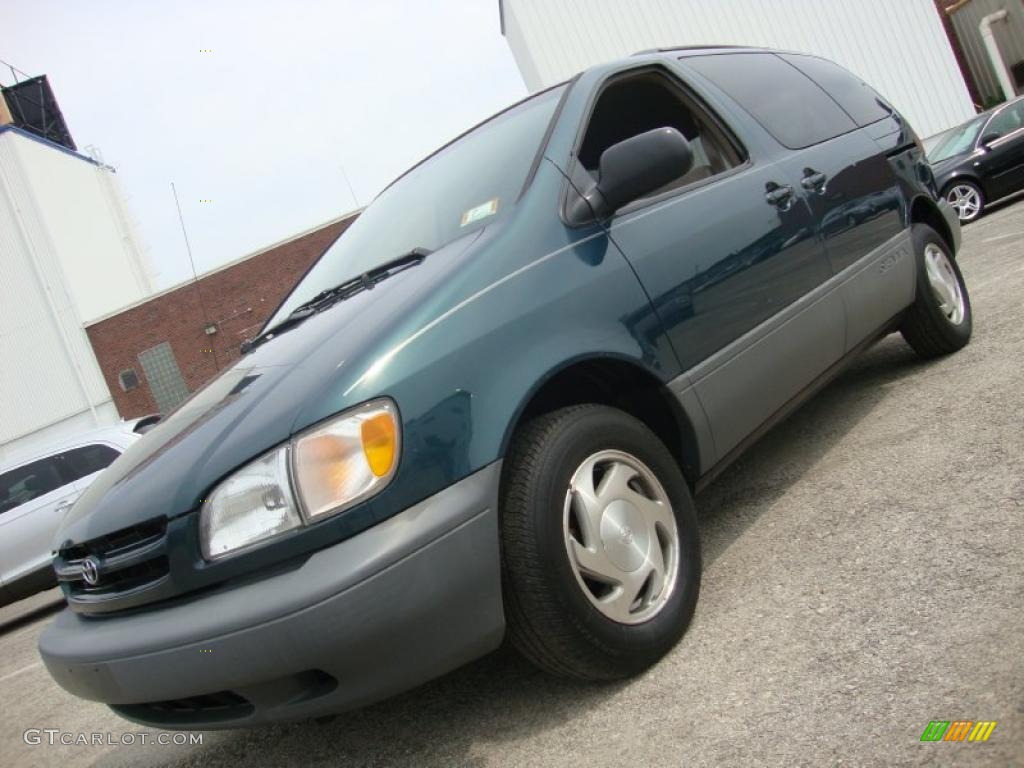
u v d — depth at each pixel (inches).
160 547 77.4
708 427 98.7
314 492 73.2
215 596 75.1
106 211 1259.8
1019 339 153.8
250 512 74.7
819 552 98.7
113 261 1207.6
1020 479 97.9
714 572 103.5
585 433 85.1
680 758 70.1
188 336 992.2
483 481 76.8
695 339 99.1
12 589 297.7
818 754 64.6
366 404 75.4
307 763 93.6
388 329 81.0
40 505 302.7
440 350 79.5
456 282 85.1
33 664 201.9
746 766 66.3
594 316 89.6
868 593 85.7
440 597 73.5
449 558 74.0
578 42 726.5
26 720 151.1
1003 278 216.7
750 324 107.4
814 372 121.3
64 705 153.7
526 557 78.2
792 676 76.0
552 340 85.1
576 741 78.1
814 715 69.5
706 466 99.7
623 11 728.3
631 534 87.0
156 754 114.3
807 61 160.7
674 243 101.6
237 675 72.8
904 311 149.6
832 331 124.3
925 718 64.2
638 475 90.4
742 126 126.6
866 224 139.3
